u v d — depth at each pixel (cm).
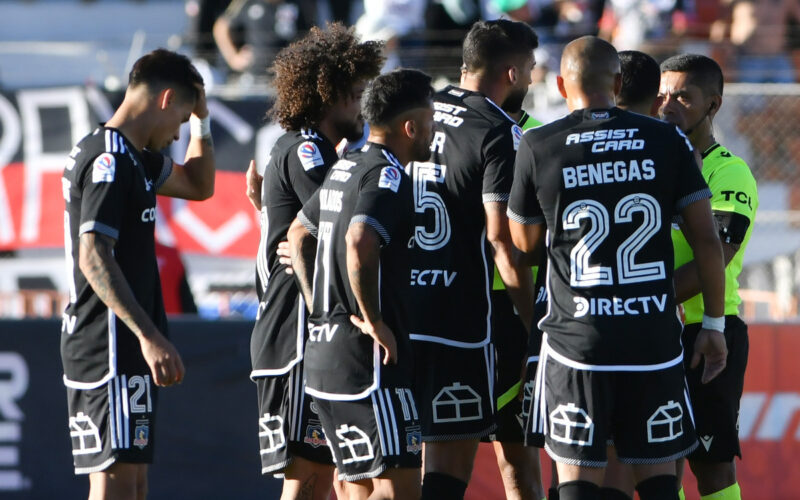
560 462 1400
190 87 1598
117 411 1526
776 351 2395
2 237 2794
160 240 2762
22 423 2303
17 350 2311
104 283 1465
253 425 2347
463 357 1602
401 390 1447
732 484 1670
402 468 1438
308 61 1583
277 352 1602
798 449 2397
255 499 2338
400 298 1449
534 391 1448
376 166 1418
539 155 1408
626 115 1405
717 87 1647
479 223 1603
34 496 2295
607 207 1372
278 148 1612
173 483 2323
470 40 1639
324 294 1462
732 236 1584
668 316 1380
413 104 1442
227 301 2775
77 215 1531
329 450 1602
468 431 1611
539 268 1596
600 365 1371
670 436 1388
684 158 1382
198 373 2342
